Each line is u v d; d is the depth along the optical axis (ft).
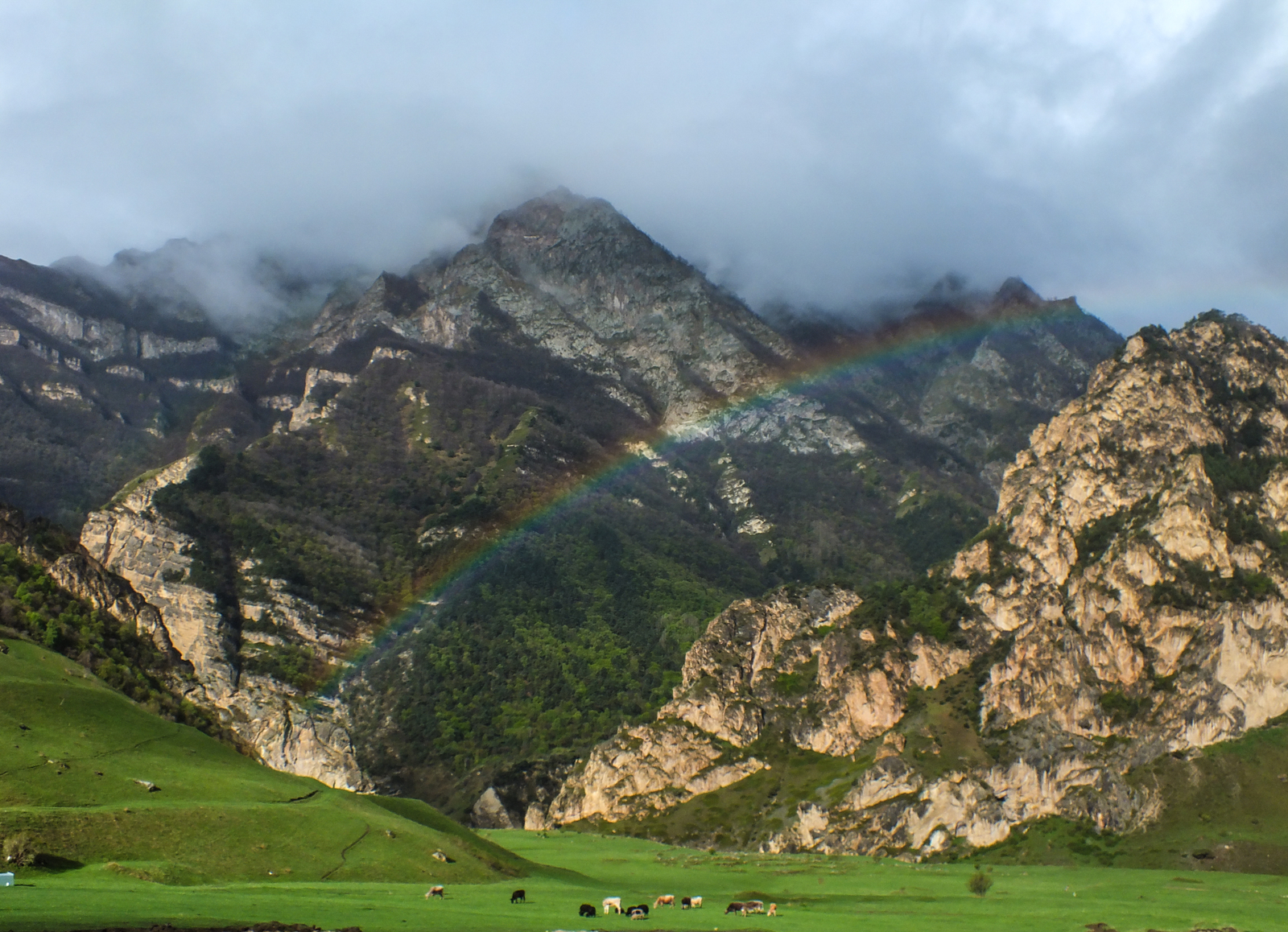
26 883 650.02
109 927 547.90
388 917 643.86
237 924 581.12
